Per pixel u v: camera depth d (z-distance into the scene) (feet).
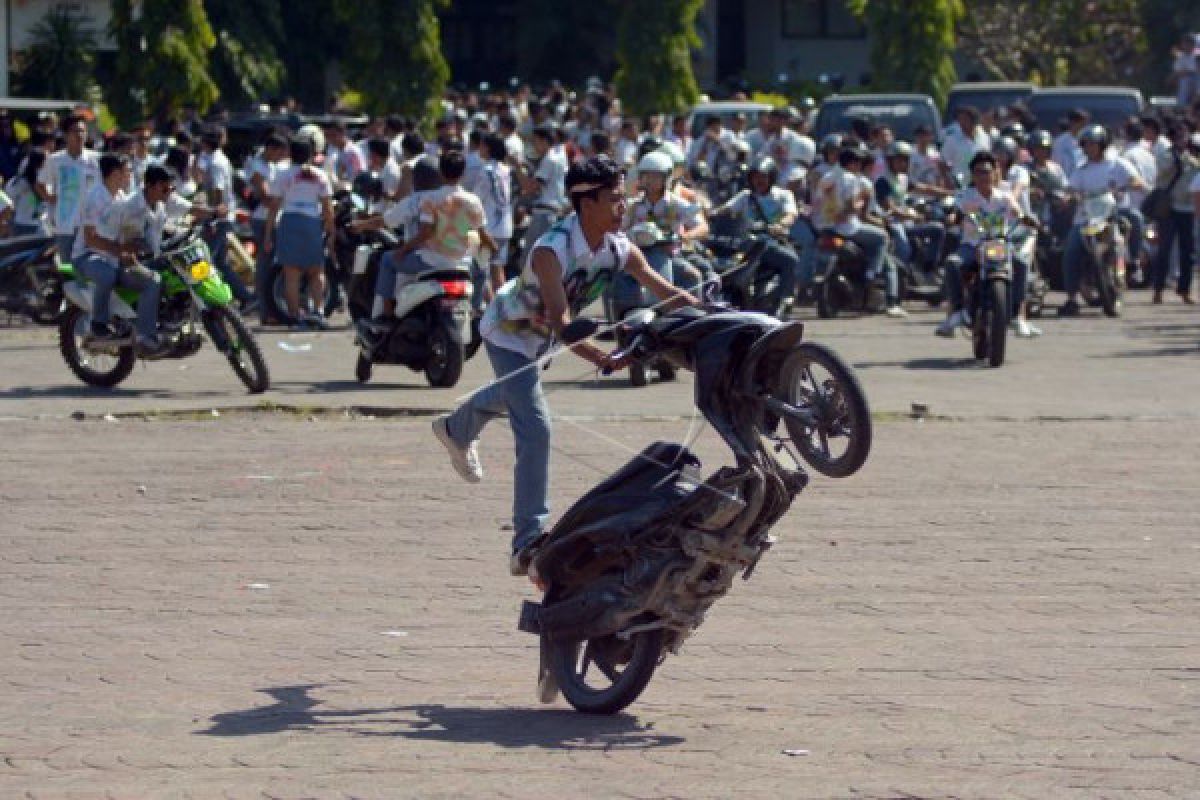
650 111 218.79
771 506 37.63
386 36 191.11
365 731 37.65
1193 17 258.98
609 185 39.88
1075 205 121.70
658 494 38.04
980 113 155.63
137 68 165.68
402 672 42.14
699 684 41.04
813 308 127.24
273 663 42.73
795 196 130.93
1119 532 55.77
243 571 51.21
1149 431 74.02
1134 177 120.88
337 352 100.17
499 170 112.37
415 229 85.05
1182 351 102.06
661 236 84.48
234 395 82.84
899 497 60.85
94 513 58.34
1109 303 120.98
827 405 36.78
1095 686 40.50
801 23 296.10
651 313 38.04
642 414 77.46
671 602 37.93
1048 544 54.24
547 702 39.65
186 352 83.35
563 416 76.54
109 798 33.37
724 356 36.99
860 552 53.26
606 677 40.14
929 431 73.72
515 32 287.28
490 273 113.19
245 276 118.73
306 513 58.39
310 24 251.19
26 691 40.45
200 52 167.12
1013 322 110.22
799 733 37.35
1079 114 142.72
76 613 46.93
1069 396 83.82
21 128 158.10
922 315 122.93
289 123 167.53
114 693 40.32
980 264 95.35
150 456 67.72
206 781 34.37
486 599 48.39
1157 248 130.62
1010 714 38.47
